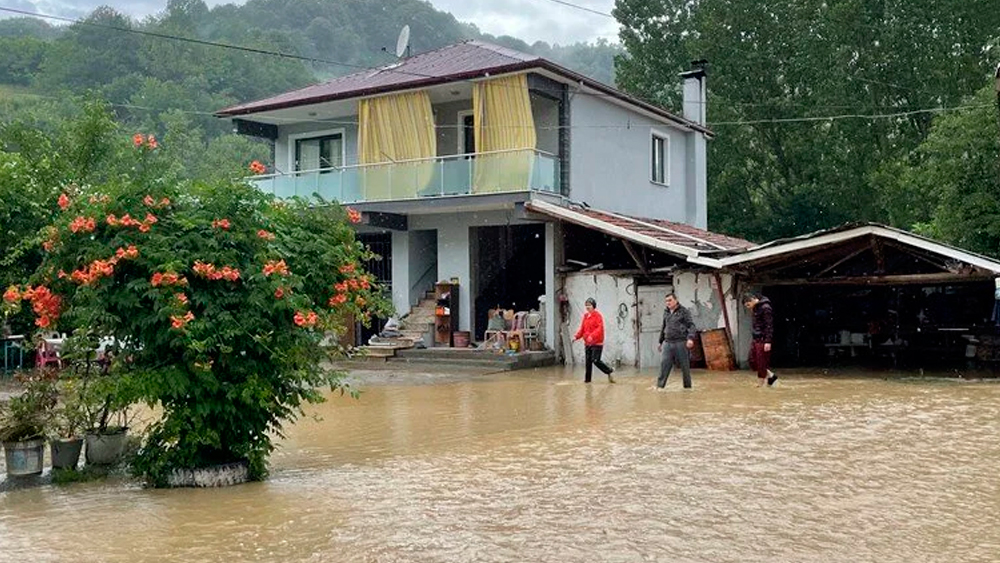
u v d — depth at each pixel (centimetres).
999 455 1020
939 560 641
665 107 4109
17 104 6219
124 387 885
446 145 2653
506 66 2317
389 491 891
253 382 914
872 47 3759
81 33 7669
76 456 992
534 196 2309
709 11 4012
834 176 3834
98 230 921
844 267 2252
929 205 3509
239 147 6303
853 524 735
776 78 4050
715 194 3953
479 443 1177
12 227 1622
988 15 3522
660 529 727
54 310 930
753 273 2181
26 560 675
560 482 911
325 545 700
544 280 2692
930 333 2445
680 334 1744
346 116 2783
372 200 2505
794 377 1969
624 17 4259
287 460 1100
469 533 725
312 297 994
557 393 1725
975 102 2831
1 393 1686
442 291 2561
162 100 6788
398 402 1644
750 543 686
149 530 756
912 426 1234
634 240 2170
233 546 704
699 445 1099
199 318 908
